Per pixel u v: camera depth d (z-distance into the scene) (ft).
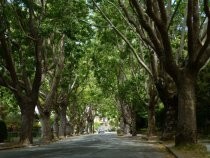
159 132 196.03
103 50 177.88
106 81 209.56
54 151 94.68
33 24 119.75
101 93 264.11
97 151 91.66
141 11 83.10
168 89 115.65
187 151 79.51
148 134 162.81
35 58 130.41
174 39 130.21
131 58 175.11
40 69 127.85
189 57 86.12
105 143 136.98
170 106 126.62
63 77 177.27
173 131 127.44
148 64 142.00
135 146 113.50
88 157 74.23
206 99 154.20
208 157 67.41
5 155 85.10
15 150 104.47
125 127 258.37
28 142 129.39
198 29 82.48
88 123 388.98
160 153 84.28
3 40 117.80
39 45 124.06
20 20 119.65
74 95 254.68
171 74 88.84
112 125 532.73
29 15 119.34
